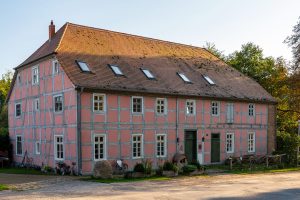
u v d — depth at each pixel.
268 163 30.28
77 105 22.55
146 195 15.35
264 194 16.09
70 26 27.95
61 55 24.34
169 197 14.94
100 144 23.45
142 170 21.91
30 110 28.09
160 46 32.88
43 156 26.17
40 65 26.81
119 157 24.16
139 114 25.30
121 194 15.57
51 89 25.31
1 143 30.44
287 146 31.84
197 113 28.80
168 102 27.00
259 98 33.53
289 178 22.34
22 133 29.25
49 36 28.53
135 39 31.38
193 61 33.72
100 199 14.25
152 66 28.80
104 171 20.98
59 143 24.44
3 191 16.67
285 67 40.50
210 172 25.06
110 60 26.48
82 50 25.91
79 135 22.47
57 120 24.56
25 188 17.53
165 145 26.67
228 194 15.91
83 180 20.17
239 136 31.98
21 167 28.81
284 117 42.81
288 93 39.09
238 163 30.22
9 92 31.38
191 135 28.61
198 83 30.06
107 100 23.75
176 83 28.25
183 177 22.11
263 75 44.81
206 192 16.38
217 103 30.41
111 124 23.88
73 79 22.67
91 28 29.16
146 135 25.62
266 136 34.59
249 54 46.69
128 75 25.83
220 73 34.25
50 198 14.52
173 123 27.22
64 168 23.34
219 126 30.34
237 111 31.94
